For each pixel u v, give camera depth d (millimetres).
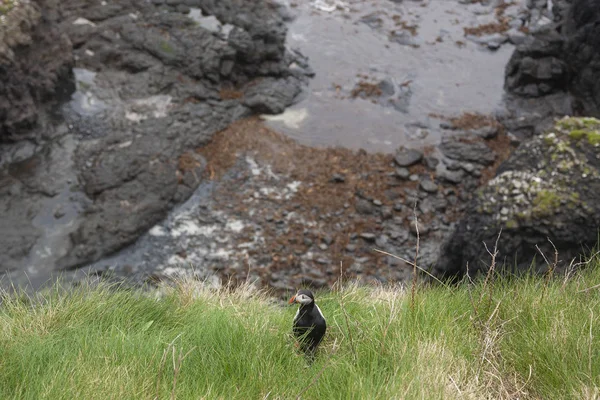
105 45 16375
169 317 5754
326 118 16016
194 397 3910
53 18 15492
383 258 12516
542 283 5191
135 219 12805
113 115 15031
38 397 3748
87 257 12117
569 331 4301
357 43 18609
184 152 14500
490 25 19578
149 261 12211
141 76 15945
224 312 5562
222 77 16453
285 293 11539
